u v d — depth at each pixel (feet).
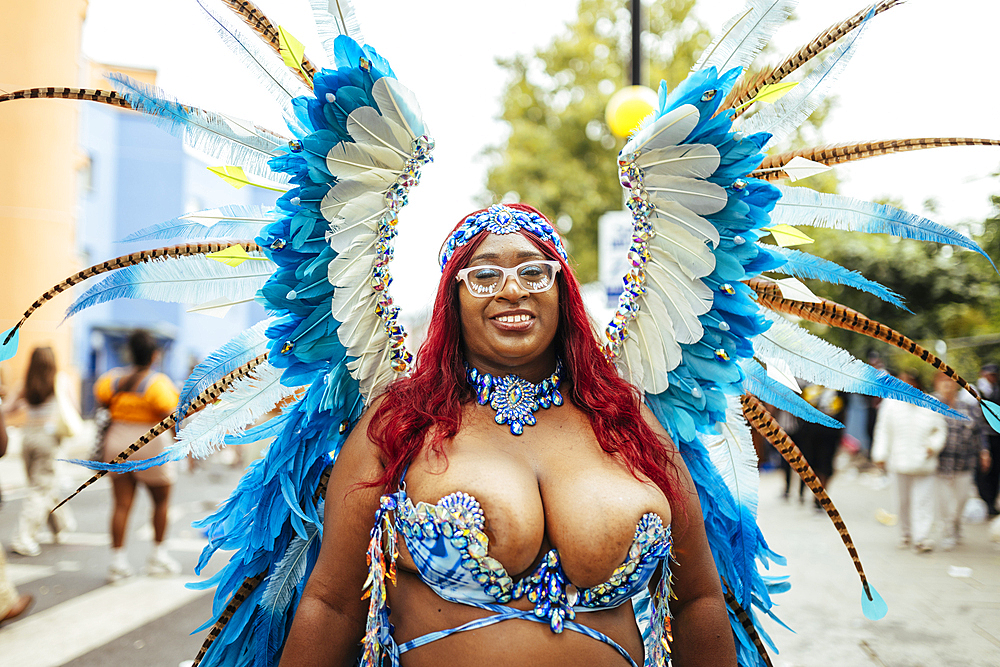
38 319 37.47
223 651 5.99
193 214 5.83
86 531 22.31
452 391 5.39
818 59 6.02
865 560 19.79
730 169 5.95
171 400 16.88
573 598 4.88
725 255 6.08
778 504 31.09
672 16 56.34
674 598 5.63
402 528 4.97
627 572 4.90
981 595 16.10
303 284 5.65
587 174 60.70
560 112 63.00
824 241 38.78
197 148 5.54
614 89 63.16
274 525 5.92
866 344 39.19
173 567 17.28
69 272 39.47
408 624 5.04
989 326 37.65
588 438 5.41
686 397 6.37
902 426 21.31
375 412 5.48
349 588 5.27
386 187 5.78
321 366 5.97
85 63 37.96
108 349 71.77
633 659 5.11
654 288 6.30
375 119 5.51
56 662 12.03
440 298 5.64
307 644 5.16
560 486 5.04
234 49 5.51
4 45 35.47
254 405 5.91
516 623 4.77
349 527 5.22
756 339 6.45
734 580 6.54
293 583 6.02
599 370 5.74
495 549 4.75
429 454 5.08
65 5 36.37
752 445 6.56
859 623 14.21
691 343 6.25
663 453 5.59
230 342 5.99
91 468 5.36
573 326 5.72
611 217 17.01
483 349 5.46
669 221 6.19
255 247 5.83
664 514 5.11
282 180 5.81
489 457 5.07
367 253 5.82
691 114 5.74
